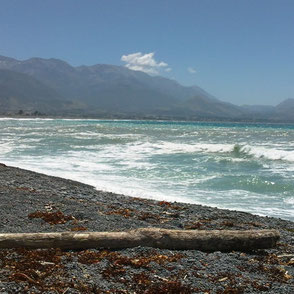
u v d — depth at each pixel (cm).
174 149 3272
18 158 2675
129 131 6900
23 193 1239
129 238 726
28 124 10281
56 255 665
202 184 1781
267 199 1508
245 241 760
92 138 4572
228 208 1362
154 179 1898
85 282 559
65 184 1661
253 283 599
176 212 1195
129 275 599
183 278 602
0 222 868
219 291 564
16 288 522
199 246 745
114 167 2256
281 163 2473
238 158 2642
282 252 772
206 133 6494
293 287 595
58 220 915
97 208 1120
